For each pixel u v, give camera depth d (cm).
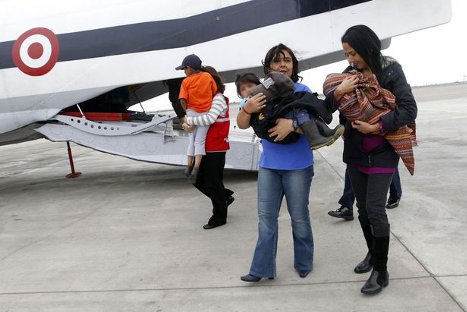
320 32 562
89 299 287
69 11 618
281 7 570
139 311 265
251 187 588
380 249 261
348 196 401
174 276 313
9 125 629
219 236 396
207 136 409
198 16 589
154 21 597
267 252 285
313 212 446
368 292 258
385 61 252
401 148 253
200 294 282
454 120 1299
